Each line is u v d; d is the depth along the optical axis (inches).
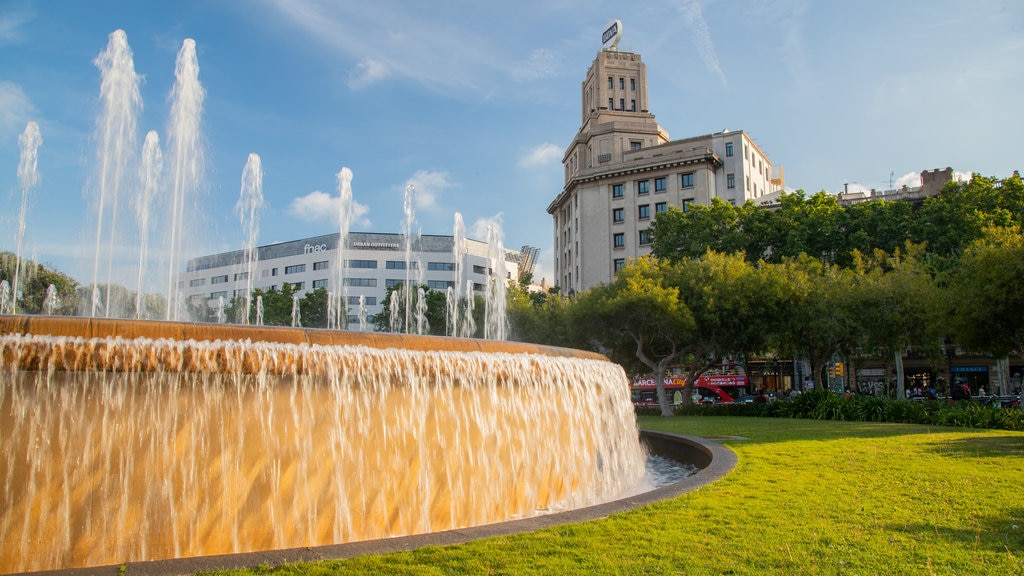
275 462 251.3
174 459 233.9
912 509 269.7
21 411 214.5
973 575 183.0
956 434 640.4
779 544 212.7
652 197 2659.9
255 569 173.6
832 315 1210.6
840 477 355.3
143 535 227.0
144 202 686.5
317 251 3772.1
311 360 261.1
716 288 1225.4
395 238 3725.4
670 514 253.8
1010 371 1923.0
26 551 211.9
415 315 2320.4
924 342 1206.9
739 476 355.6
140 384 231.5
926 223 1660.9
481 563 183.9
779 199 1878.7
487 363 326.0
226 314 2910.9
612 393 450.9
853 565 191.3
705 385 1758.1
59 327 220.2
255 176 865.5
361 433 273.3
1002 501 288.2
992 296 872.3
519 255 4188.0
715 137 2679.6
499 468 328.2
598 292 1278.3
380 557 187.3
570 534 219.1
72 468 219.9
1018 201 1620.3
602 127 2982.3
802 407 1062.4
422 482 291.1
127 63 663.8
